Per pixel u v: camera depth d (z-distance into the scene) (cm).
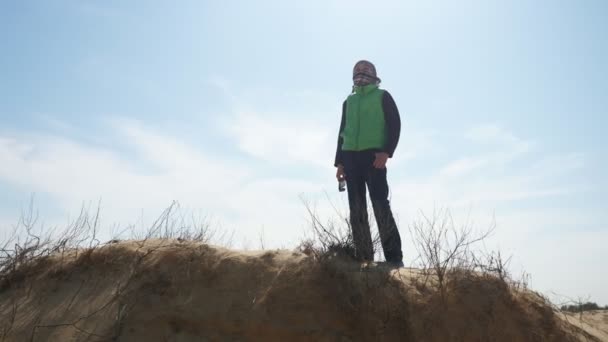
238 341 390
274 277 421
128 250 474
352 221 489
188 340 391
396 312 387
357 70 567
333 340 382
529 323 396
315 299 402
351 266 434
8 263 476
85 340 387
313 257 441
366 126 541
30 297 438
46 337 391
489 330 381
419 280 418
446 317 384
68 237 505
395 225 507
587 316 542
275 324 388
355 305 394
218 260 446
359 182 544
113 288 432
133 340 388
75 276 456
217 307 403
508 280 438
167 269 442
